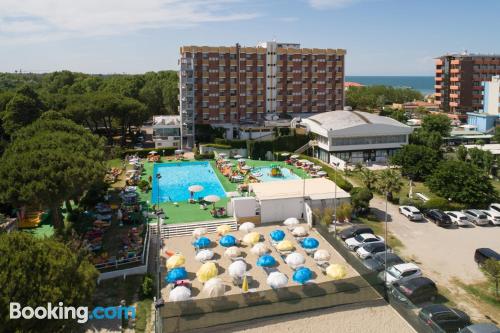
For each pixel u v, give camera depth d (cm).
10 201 4212
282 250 4372
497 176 7725
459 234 5112
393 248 4700
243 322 3372
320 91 12369
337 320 3406
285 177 7825
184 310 3250
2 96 10725
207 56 11350
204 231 4781
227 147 9938
